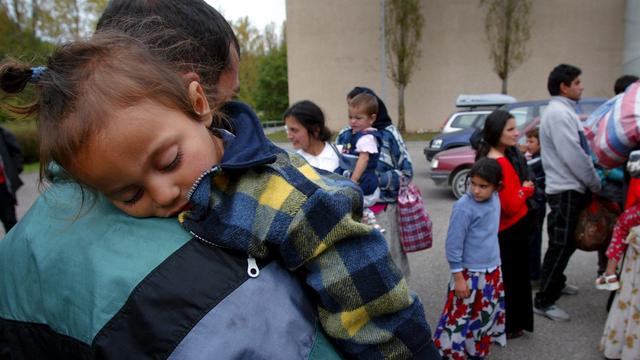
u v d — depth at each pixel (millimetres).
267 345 640
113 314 642
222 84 796
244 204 679
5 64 660
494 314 2711
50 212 822
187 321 621
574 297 3734
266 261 699
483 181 2512
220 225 668
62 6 15547
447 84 20281
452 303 2674
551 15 19203
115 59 622
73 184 824
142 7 744
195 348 603
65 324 705
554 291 3400
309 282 707
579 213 3230
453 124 10023
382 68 19328
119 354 627
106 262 675
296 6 21156
